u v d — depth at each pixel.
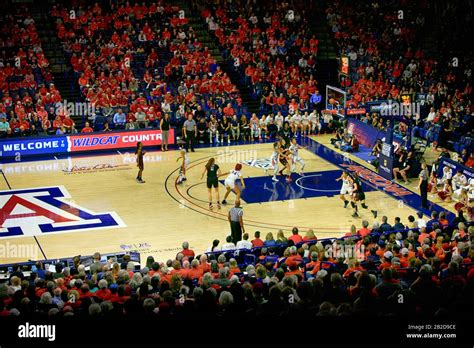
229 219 24.83
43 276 19.67
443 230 23.16
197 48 45.25
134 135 39.34
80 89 42.12
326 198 31.28
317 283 15.57
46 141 37.75
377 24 49.72
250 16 48.31
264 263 19.31
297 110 42.25
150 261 19.86
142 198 31.20
